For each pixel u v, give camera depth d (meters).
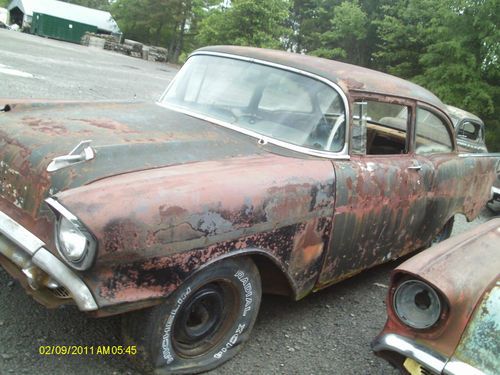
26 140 2.71
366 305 4.02
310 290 3.27
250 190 2.58
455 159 4.61
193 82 3.90
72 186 2.40
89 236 2.06
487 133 18.05
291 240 2.88
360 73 3.68
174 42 52.06
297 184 2.85
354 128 3.40
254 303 2.85
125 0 52.03
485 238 2.70
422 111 4.12
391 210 3.66
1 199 2.62
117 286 2.18
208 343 2.76
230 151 3.07
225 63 3.85
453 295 2.19
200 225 2.35
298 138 3.27
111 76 15.62
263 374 2.83
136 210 2.16
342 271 3.45
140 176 2.45
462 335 2.16
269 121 3.39
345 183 3.18
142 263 2.21
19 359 2.52
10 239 2.34
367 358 3.23
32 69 12.30
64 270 2.15
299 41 44.72
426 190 4.07
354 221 3.31
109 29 52.91
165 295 2.32
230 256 2.54
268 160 2.99
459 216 7.97
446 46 17.88
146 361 2.46
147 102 4.00
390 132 3.94
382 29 27.12
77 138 2.76
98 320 2.99
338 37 32.84
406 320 2.30
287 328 3.38
